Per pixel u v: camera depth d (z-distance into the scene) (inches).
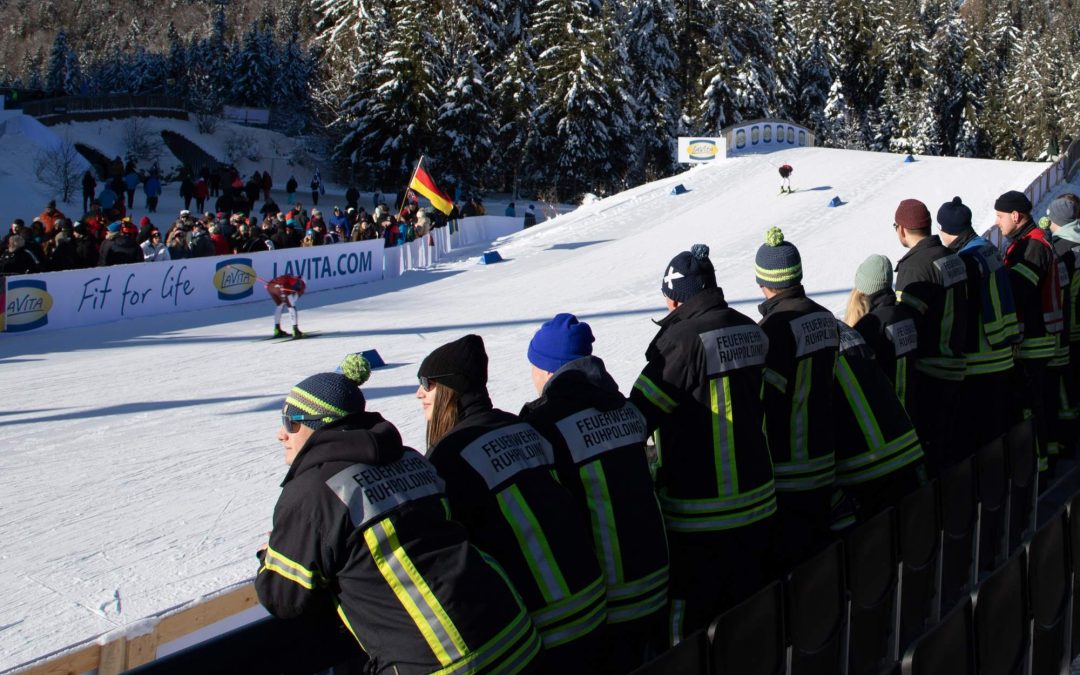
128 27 5290.4
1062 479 261.3
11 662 171.0
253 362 515.2
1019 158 3366.1
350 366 118.0
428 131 1942.7
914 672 117.6
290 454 115.0
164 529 248.7
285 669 109.8
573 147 2124.8
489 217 1337.4
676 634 148.3
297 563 102.0
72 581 212.1
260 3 4658.0
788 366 161.6
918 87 3334.2
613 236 1107.9
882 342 195.5
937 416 212.4
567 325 137.6
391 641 101.7
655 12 2429.9
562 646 119.3
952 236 232.1
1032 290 247.8
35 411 400.2
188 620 130.0
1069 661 169.2
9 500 274.1
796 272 165.3
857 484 174.4
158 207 1299.2
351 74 2209.6
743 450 145.0
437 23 2123.5
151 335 613.6
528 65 2192.4
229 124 2116.1
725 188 1330.0
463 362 125.8
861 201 1149.7
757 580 148.6
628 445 134.3
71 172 1306.6
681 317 148.0
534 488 121.0
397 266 994.1
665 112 2415.1
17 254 643.5
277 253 815.7
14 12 5935.0
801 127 1838.1
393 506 103.6
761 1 2669.8
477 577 106.3
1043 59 3358.8
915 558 165.9
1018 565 147.8
